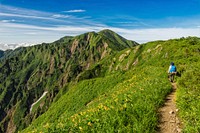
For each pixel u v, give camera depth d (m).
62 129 11.67
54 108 73.50
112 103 15.38
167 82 24.39
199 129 11.05
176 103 15.93
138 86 21.91
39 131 12.61
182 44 91.38
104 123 11.98
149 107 14.23
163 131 12.09
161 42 177.50
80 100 68.00
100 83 70.81
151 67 41.25
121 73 69.31
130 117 12.73
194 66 30.61
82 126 11.76
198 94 17.05
